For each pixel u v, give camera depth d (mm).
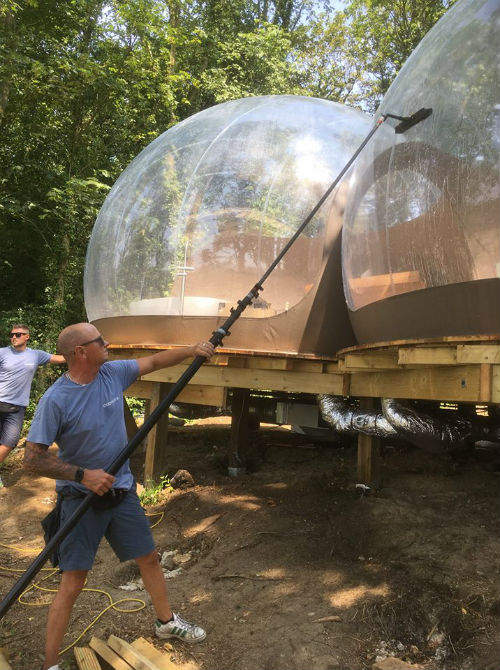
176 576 3738
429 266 3072
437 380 3258
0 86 9617
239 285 4727
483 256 2807
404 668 2541
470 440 4883
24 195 11062
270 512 4512
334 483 5039
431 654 2744
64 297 11047
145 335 4973
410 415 4160
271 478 5477
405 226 3221
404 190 3252
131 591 3539
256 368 4707
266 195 4762
